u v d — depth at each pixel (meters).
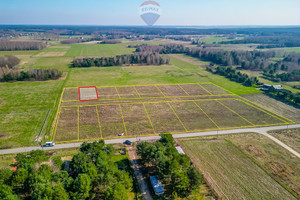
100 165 40.56
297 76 116.62
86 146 47.28
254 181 44.47
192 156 51.88
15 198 32.28
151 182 42.69
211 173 46.34
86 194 35.03
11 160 47.94
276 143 58.09
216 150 54.66
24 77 107.12
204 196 40.34
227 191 41.56
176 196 38.22
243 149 55.25
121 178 39.00
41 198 32.25
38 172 36.84
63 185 35.91
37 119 67.06
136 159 50.66
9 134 58.31
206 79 117.50
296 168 48.53
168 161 41.25
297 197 40.50
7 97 83.88
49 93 89.69
